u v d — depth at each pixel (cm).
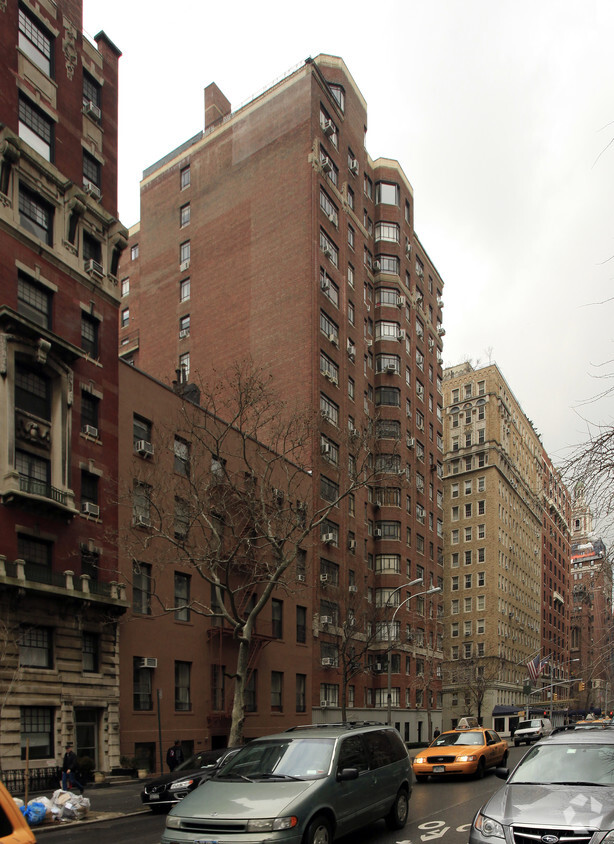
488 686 8206
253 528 2994
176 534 3406
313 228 5294
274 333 5262
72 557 2847
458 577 9125
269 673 4116
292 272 5294
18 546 2652
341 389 5438
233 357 5438
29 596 2609
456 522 9338
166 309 6034
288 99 5656
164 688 3262
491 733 2491
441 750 2269
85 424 3077
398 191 6756
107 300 3309
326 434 5088
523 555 10119
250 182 5728
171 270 6094
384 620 4788
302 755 1125
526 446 10906
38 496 2642
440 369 7562
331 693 4816
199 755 2033
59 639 2712
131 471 3272
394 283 6519
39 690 2572
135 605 3177
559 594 11850
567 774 963
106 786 2623
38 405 2858
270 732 4034
